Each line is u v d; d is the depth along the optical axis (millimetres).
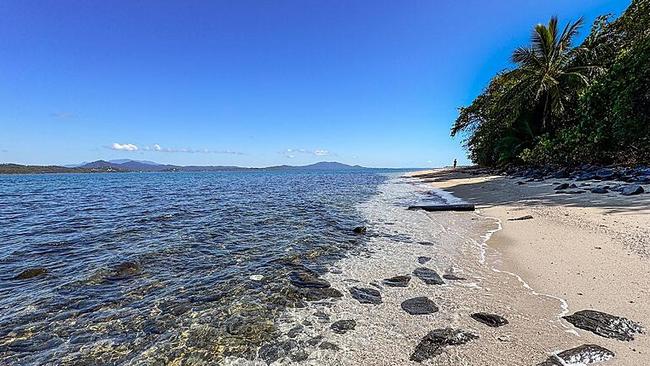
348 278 6387
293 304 5297
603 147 21844
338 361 3719
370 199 20969
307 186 36438
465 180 32188
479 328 4238
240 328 4574
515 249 7590
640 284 5027
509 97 32188
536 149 27391
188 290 6012
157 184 48719
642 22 20891
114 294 5895
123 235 10758
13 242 9945
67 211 17094
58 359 3990
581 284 5277
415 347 3902
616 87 19547
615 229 7926
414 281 6074
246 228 11625
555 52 30172
